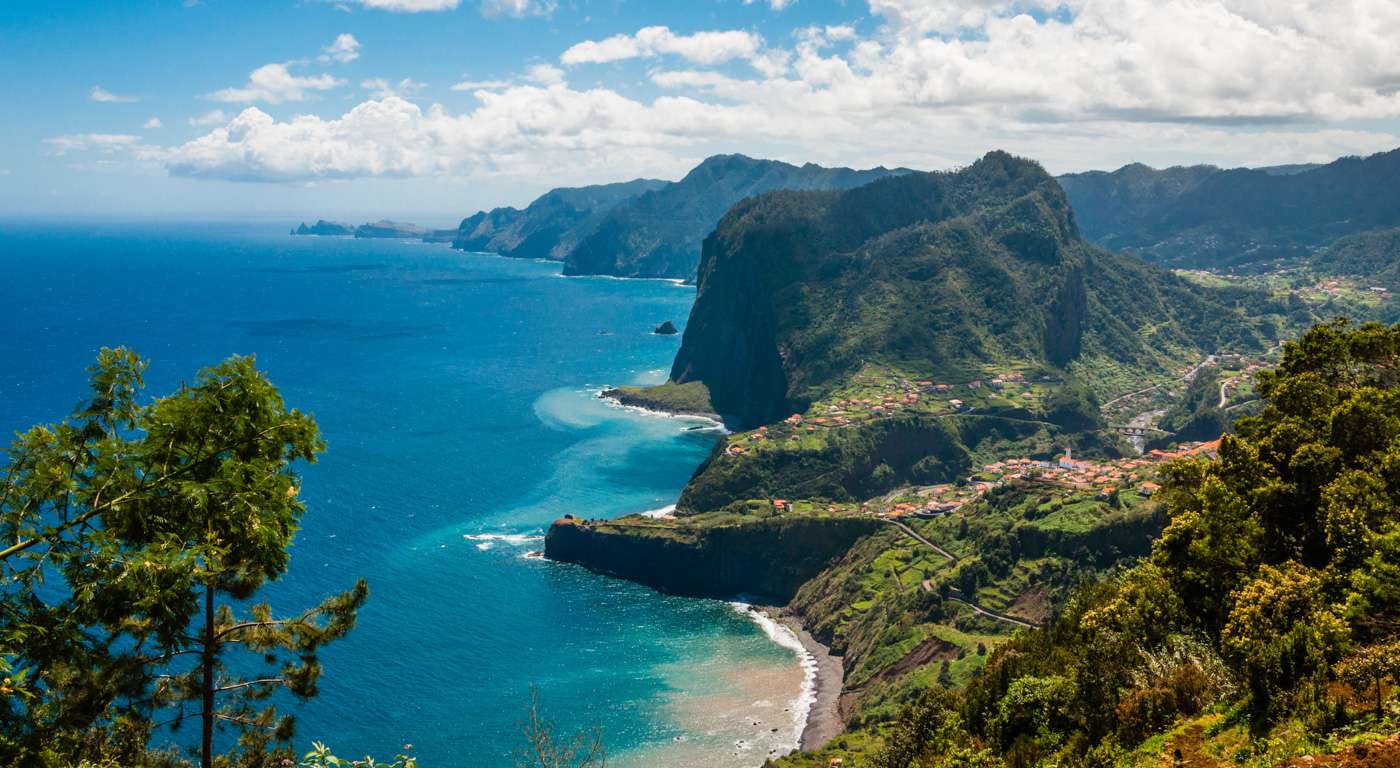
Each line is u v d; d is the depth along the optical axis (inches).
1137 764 1503.4
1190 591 2187.5
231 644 1375.5
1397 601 1608.0
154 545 1142.3
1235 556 2105.1
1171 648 1918.1
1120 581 2539.4
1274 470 2358.5
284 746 1402.6
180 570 1131.9
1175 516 2527.1
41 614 1121.4
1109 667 1884.8
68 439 1184.8
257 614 1371.8
